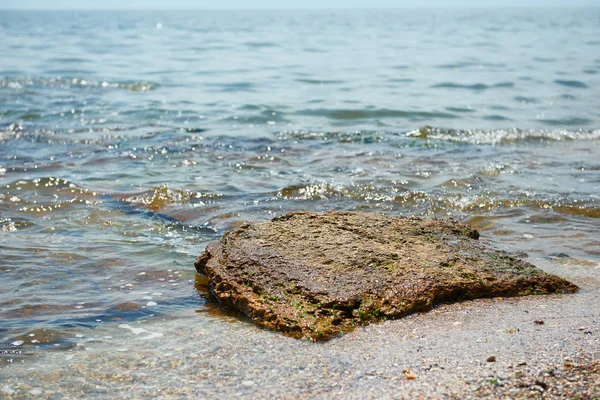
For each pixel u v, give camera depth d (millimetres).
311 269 6699
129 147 13938
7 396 4965
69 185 11109
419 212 10055
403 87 23344
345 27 78438
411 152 13836
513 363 5137
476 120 17672
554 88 23125
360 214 8180
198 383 5098
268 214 9852
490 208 10195
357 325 6078
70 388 5082
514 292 6742
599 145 14805
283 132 15625
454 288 6598
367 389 4852
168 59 32938
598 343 5461
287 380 5070
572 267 7680
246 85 23641
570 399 4535
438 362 5234
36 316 6492
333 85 23734
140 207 10117
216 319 6414
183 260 8055
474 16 163250
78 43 44688
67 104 19266
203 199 10500
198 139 14711
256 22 104562
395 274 6668
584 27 78688
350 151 13812
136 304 6801
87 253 8234
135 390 5023
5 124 16250
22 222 9352
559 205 10227
